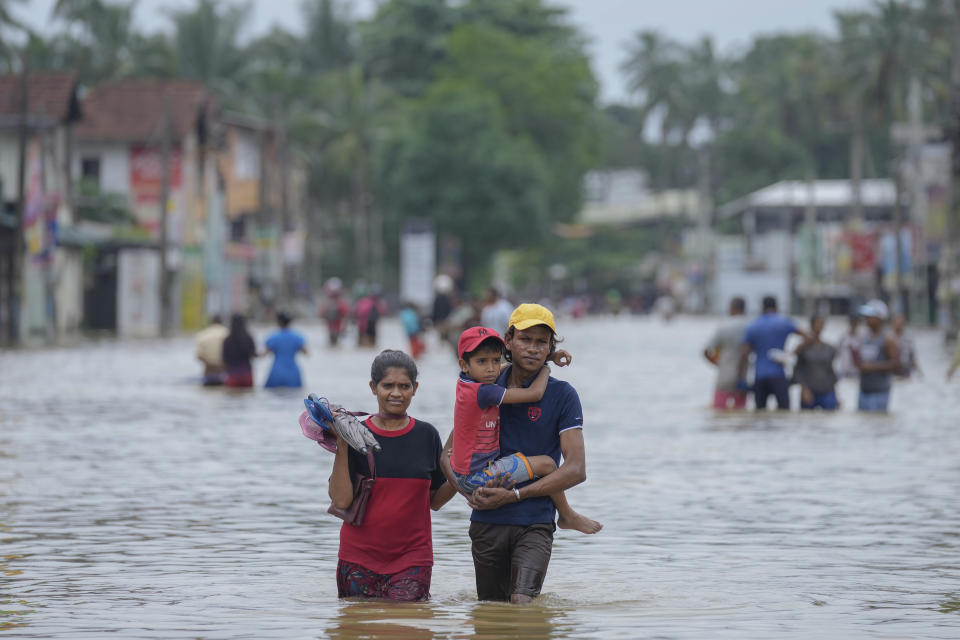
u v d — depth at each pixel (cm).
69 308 15212
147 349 11625
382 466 2048
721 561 2455
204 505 3119
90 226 16238
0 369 8506
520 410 2025
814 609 2014
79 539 2664
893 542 2664
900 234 19550
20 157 12238
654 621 1917
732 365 5594
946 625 1902
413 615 1944
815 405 5597
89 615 1956
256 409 5709
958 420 5275
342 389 6894
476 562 2062
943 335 15238
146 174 17550
